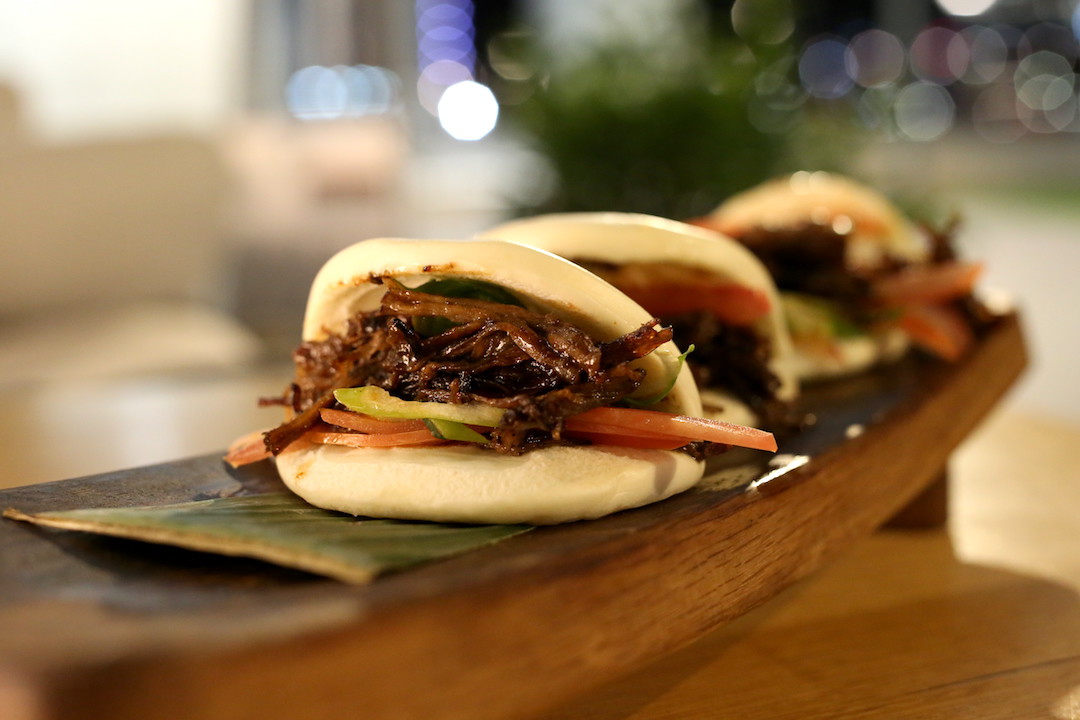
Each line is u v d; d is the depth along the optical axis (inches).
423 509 11.1
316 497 11.7
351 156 46.4
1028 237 76.8
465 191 56.1
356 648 8.6
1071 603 15.1
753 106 28.4
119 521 10.3
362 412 11.8
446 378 11.7
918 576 16.0
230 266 43.4
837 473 13.0
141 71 50.4
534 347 11.4
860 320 19.1
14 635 8.5
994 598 15.2
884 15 62.5
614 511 11.3
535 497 11.0
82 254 38.8
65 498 12.3
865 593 15.4
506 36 29.8
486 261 11.4
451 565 9.7
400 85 56.8
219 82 52.4
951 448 16.9
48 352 32.4
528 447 11.5
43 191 37.7
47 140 38.6
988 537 17.5
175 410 23.5
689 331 14.9
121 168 39.3
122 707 8.1
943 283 19.4
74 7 48.6
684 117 27.0
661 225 14.5
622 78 27.5
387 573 9.5
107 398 25.3
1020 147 120.1
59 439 20.4
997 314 21.4
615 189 27.6
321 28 57.2
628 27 28.5
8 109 37.3
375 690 8.6
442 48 57.6
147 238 40.1
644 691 12.9
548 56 28.8
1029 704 12.6
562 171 27.5
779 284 19.0
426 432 11.8
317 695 8.5
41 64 48.3
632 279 14.4
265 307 43.1
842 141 30.1
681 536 10.4
